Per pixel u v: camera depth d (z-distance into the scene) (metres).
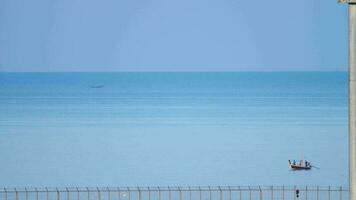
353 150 138.62
